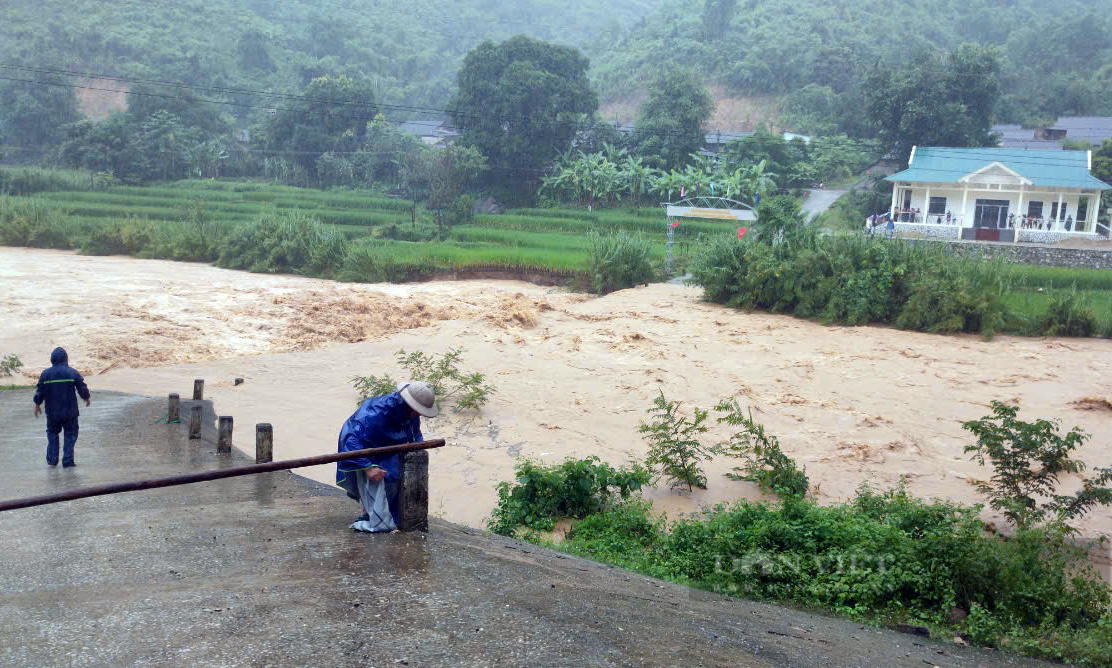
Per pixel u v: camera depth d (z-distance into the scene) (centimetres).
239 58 14300
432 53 17862
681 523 1011
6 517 730
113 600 483
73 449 1048
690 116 7688
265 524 702
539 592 578
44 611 461
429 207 7119
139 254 4806
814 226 3130
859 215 6344
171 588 511
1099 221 5700
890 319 2741
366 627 458
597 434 1602
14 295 2873
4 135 10350
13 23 14050
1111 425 1647
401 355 2164
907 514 974
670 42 13825
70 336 2308
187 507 790
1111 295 3106
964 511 961
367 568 571
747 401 1834
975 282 2659
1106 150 6088
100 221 5516
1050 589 777
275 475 1008
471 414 1719
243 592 505
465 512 1180
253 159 9275
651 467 1357
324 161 8756
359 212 6844
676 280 3797
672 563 890
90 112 12850
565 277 3834
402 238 6178
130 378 1995
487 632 471
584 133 8006
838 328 2672
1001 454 1173
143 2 15962
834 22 12681
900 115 6775
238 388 1925
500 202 7681
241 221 6069
